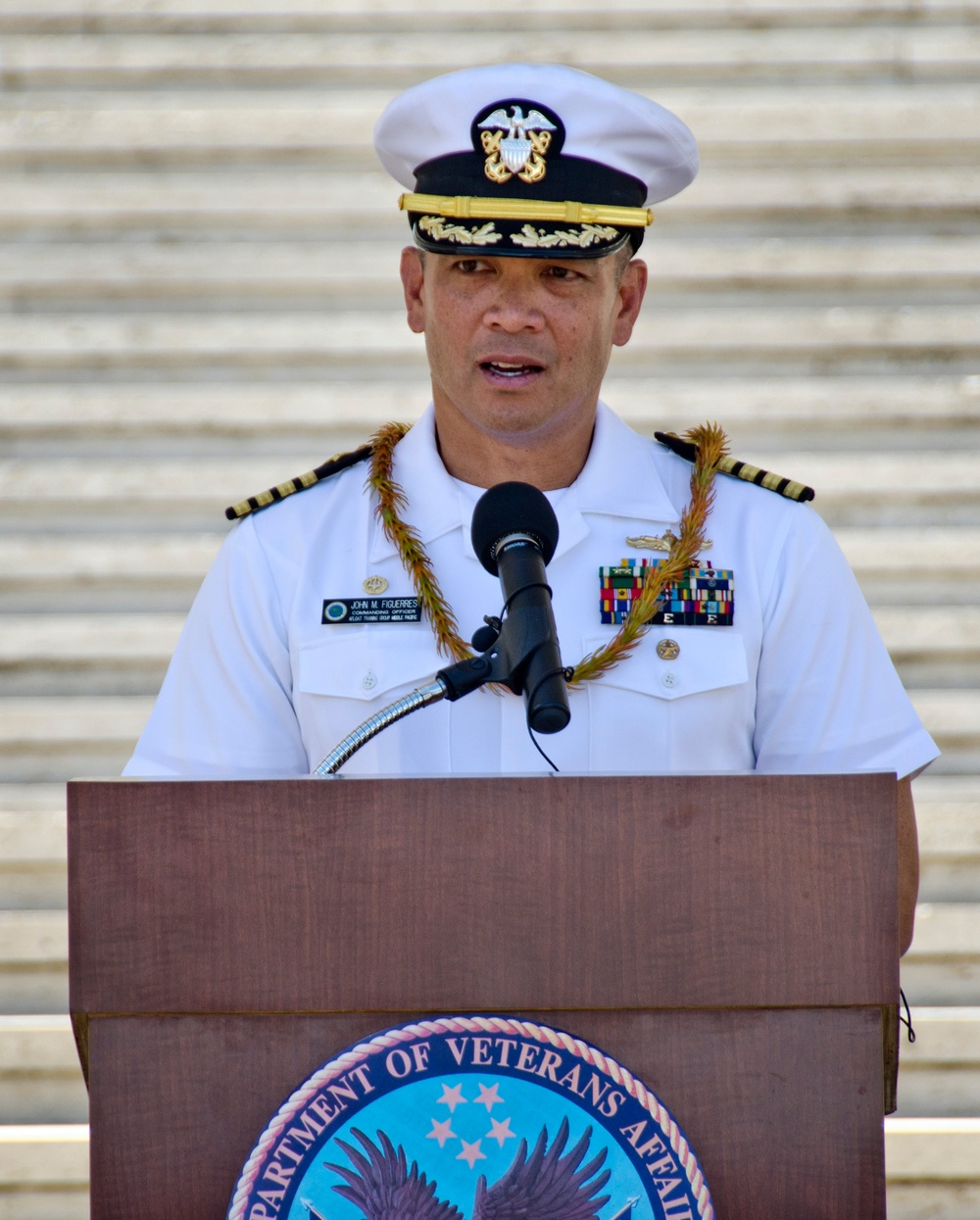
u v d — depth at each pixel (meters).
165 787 4.23
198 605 7.11
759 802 4.24
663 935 4.21
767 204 12.88
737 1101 4.19
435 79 6.45
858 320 12.75
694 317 12.77
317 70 12.99
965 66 12.98
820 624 6.83
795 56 12.99
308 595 6.84
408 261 7.02
